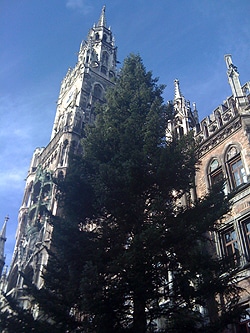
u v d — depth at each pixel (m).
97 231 14.12
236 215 18.72
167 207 13.72
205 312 15.31
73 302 11.88
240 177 20.25
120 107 17.34
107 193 13.13
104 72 54.81
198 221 12.45
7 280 37.16
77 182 14.29
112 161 14.13
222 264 11.88
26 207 42.41
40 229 34.91
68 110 45.38
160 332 11.34
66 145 39.41
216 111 24.14
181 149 14.04
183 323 10.97
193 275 11.39
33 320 11.96
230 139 21.83
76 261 12.33
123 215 13.15
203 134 23.92
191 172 14.41
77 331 11.55
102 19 64.56
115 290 11.12
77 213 14.17
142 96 17.36
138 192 13.73
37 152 47.78
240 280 16.14
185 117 27.36
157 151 14.03
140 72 19.66
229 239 18.89
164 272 12.05
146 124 15.22
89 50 55.75
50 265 13.60
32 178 44.78
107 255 12.27
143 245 11.41
